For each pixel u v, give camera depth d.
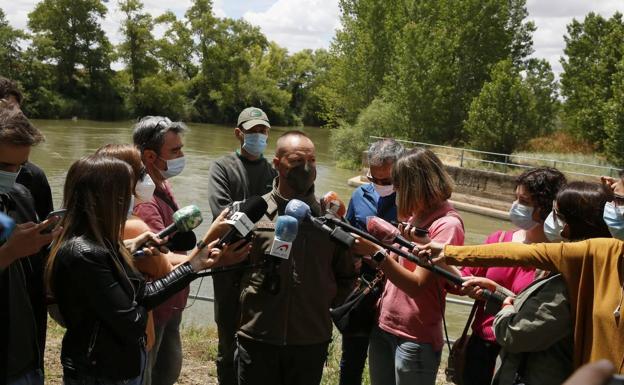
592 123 30.91
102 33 66.69
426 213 3.51
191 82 76.88
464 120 36.72
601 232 2.79
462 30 40.06
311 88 89.44
